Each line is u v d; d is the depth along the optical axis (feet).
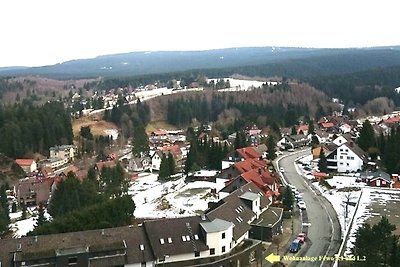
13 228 315.17
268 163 451.94
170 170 452.76
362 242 178.19
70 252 187.32
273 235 244.83
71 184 306.76
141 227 209.67
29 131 577.84
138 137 604.08
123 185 382.42
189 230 210.79
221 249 208.74
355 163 425.69
